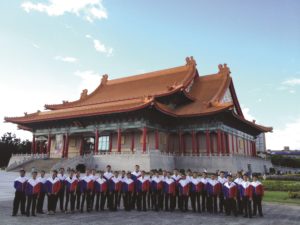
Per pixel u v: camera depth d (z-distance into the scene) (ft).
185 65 249.96
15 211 57.00
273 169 259.80
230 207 63.41
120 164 176.35
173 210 68.08
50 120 223.71
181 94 214.07
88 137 230.89
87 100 259.80
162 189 68.85
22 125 253.03
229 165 176.96
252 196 62.28
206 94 232.94
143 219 56.29
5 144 334.85
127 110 185.06
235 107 257.55
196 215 62.59
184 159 193.06
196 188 67.46
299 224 53.31
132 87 255.29
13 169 198.80
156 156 175.22
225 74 245.45
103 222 52.47
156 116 198.90
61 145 229.45
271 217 61.11
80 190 64.90
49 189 60.18
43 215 58.85
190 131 209.67
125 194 67.51
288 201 87.76
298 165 367.86
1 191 92.73
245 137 251.19
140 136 208.54
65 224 49.98
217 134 200.23
